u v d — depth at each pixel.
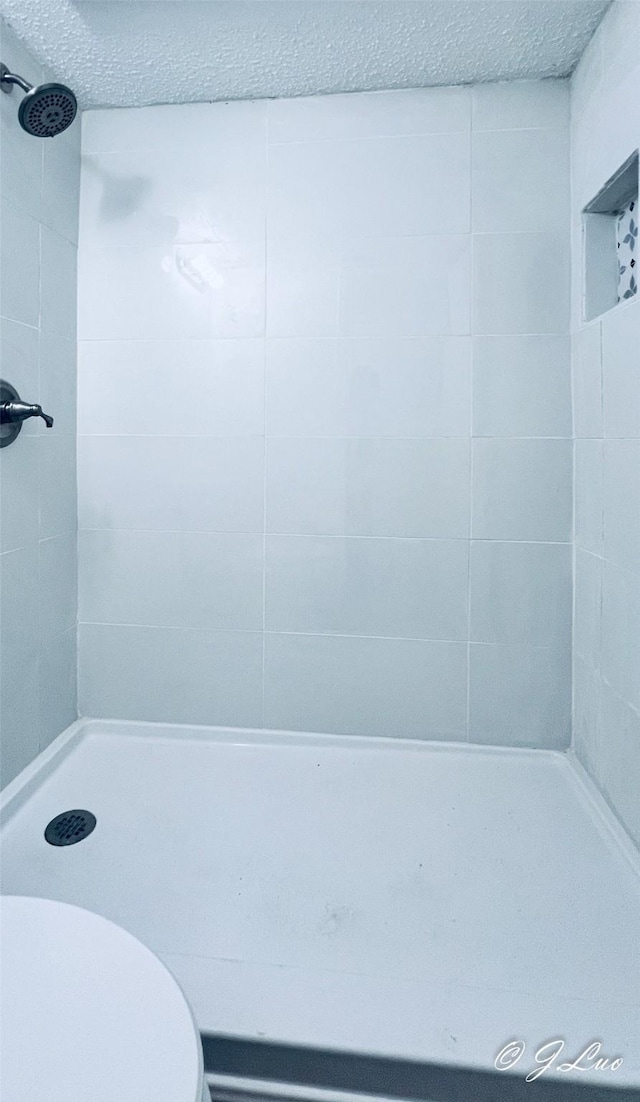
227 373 1.36
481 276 1.29
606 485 1.12
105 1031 0.46
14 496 1.17
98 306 1.39
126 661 1.44
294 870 0.98
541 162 1.27
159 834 1.07
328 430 1.34
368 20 1.08
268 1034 0.70
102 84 1.28
